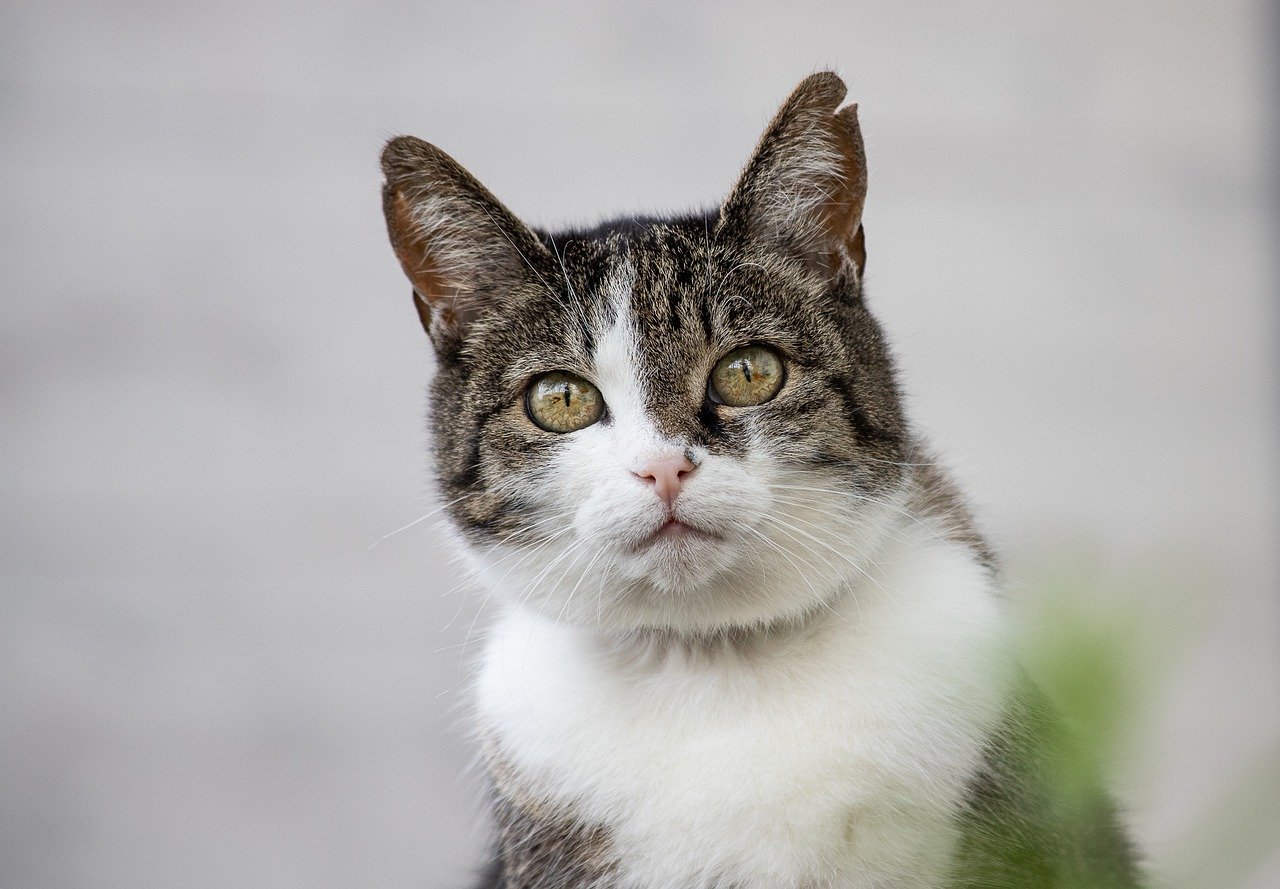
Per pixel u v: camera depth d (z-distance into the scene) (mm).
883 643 2395
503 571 2559
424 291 2703
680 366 2428
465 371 2646
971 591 2490
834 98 2559
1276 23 4777
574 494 2406
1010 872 2168
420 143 2611
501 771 2602
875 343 2633
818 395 2445
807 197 2625
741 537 2336
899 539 2562
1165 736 505
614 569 2381
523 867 2529
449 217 2639
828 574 2416
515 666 2643
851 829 2260
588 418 2482
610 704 2475
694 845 2299
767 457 2377
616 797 2383
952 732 2275
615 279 2523
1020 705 2146
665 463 2287
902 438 2564
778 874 2258
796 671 2402
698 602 2416
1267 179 4793
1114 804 2246
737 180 2594
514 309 2584
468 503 2600
